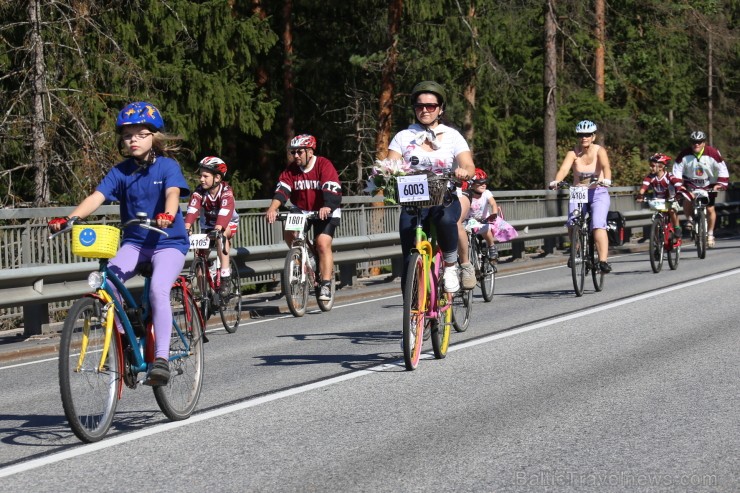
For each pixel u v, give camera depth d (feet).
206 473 20.90
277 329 45.70
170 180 25.68
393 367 33.06
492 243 52.29
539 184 158.20
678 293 51.42
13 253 43.83
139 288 46.96
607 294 52.90
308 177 51.19
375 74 124.88
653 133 182.19
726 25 183.11
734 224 118.01
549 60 118.42
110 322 24.02
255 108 110.11
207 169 44.50
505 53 147.02
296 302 50.42
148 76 82.02
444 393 28.50
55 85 73.87
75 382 23.11
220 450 22.76
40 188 70.13
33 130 70.03
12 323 47.50
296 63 127.85
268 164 131.64
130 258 25.46
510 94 138.82
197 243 43.21
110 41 79.61
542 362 33.09
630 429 23.79
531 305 49.55
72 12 74.49
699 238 74.33
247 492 19.53
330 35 135.03
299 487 19.75
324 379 31.30
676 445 22.29
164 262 25.55
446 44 116.06
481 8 125.39
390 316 48.60
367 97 125.90
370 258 62.85
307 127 137.28
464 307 39.22
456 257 33.99
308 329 45.03
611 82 165.99
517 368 32.12
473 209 51.01
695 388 28.22
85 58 77.10
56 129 72.08
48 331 43.83
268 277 59.36
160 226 24.26
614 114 151.74
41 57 69.21
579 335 38.70
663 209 63.82
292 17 134.10
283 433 24.25
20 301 42.04
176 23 97.40
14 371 36.70
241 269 54.39
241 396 29.14
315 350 38.04
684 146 186.29
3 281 41.16
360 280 66.03
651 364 32.04
